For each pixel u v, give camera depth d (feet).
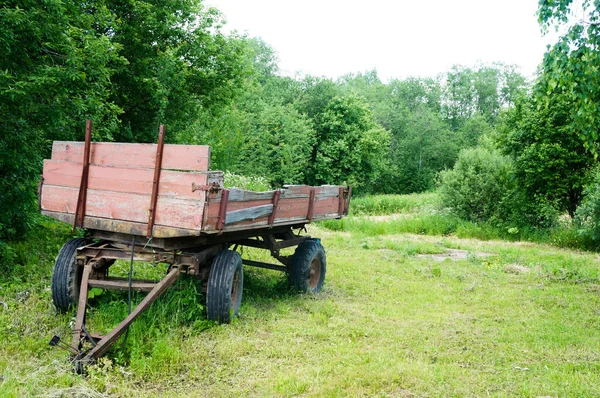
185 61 60.90
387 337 19.25
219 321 19.01
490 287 29.50
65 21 28.40
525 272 34.71
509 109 60.18
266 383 14.65
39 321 18.54
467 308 24.41
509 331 20.62
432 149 186.09
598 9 25.99
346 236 51.62
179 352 16.20
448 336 19.72
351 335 19.29
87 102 30.01
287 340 18.30
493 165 66.13
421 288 28.50
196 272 18.19
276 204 21.33
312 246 25.81
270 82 161.68
